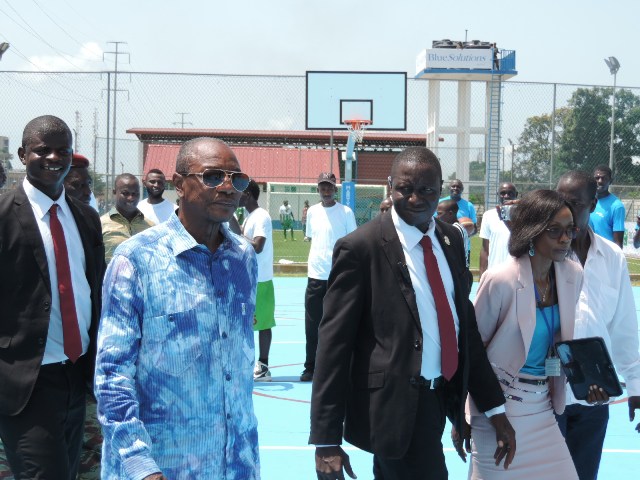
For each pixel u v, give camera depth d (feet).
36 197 13.14
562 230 12.42
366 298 11.64
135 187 20.65
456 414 11.95
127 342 8.64
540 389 12.90
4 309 12.57
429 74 112.68
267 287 27.99
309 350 28.40
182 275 8.89
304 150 129.49
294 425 22.88
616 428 23.20
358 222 99.04
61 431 12.64
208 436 8.80
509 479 12.76
